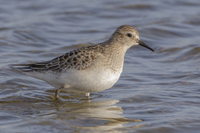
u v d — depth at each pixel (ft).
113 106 41.32
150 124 35.99
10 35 65.26
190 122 36.29
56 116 38.17
